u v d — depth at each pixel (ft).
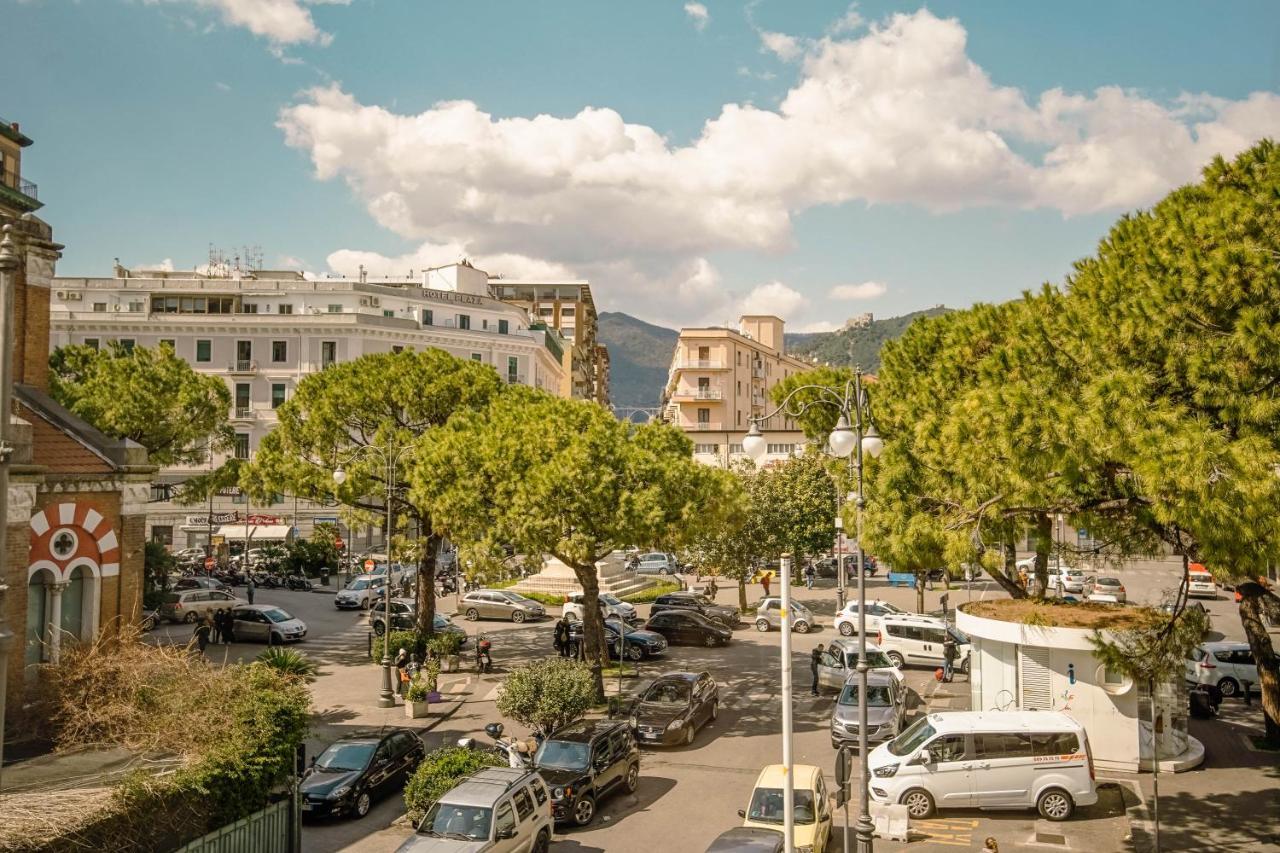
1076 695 72.54
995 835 59.88
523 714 74.90
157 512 213.05
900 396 83.56
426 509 104.68
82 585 67.77
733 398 323.57
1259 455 42.52
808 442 122.52
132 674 53.67
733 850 50.03
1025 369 53.52
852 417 65.36
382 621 123.54
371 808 65.46
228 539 202.28
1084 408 47.29
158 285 245.45
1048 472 49.44
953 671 109.91
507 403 113.39
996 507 56.80
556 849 58.23
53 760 51.24
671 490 93.30
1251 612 76.59
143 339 227.81
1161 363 49.08
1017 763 62.95
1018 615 73.26
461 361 128.67
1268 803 63.26
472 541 97.45
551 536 90.48
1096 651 58.85
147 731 51.31
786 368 380.99
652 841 59.62
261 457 120.88
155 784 45.11
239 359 228.43
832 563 200.85
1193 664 95.76
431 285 305.73
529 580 173.88
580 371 383.86
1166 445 43.50
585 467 90.17
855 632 129.18
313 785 62.69
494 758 63.62
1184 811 62.34
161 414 128.88
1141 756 71.00
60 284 242.78
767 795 57.06
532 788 56.39
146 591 134.51
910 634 114.93
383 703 92.17
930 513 63.00
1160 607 75.77
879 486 65.26
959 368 73.10
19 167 156.04
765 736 84.43
